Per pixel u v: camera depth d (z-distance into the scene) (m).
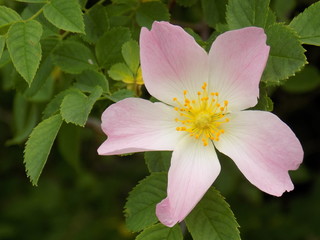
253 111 0.17
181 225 0.19
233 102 0.18
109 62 0.20
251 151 0.17
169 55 0.18
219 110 0.18
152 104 0.18
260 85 0.18
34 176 0.17
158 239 0.17
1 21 0.18
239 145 0.18
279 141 0.17
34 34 0.17
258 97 0.17
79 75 0.19
